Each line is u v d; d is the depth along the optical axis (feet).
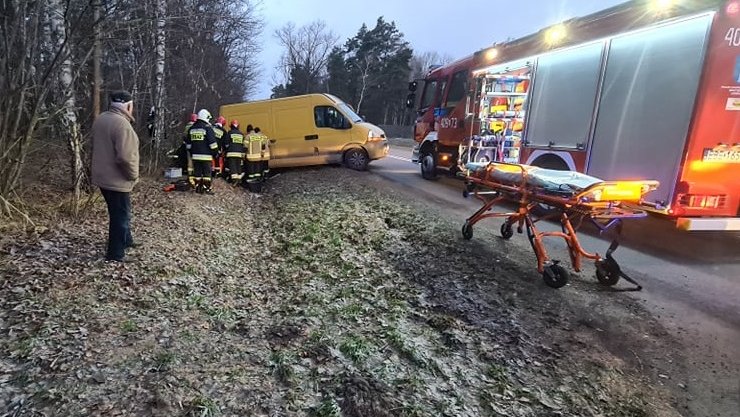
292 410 8.09
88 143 22.07
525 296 14.46
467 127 34.73
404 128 164.76
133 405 7.71
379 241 19.33
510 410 8.74
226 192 32.04
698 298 14.83
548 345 11.44
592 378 10.12
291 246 18.72
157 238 17.70
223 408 7.92
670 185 18.69
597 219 15.53
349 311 12.41
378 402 8.48
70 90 19.81
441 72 39.65
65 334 9.73
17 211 17.15
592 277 16.65
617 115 21.45
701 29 17.33
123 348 9.47
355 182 35.53
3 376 8.13
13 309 10.58
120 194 14.11
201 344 10.09
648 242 21.50
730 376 10.45
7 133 18.01
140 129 35.88
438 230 21.71
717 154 18.04
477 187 21.29
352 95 197.26
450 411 8.43
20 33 17.75
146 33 26.55
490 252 18.80
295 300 13.16
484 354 10.75
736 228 18.65
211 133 29.30
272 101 43.24
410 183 38.88
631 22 20.29
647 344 11.79
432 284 14.89
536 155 27.40
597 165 22.81
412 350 10.44
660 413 9.09
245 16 34.06
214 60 52.29
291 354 9.94
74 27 17.89
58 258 14.08
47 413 7.30
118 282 12.91
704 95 17.46
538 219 17.03
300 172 42.86
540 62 26.94
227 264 16.22
